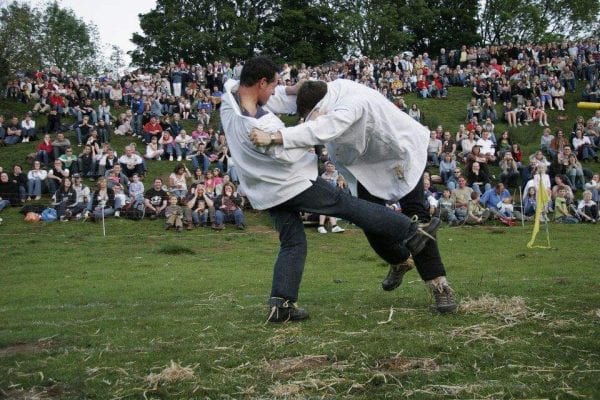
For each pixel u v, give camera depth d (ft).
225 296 22.53
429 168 69.15
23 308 21.94
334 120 14.21
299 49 157.58
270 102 16.28
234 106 14.74
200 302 20.33
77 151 71.00
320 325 14.65
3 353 13.25
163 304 20.17
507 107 86.74
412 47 180.14
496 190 57.41
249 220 55.77
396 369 11.41
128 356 12.62
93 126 74.59
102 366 12.01
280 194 14.60
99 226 52.39
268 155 14.33
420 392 10.25
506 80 95.76
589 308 15.70
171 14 157.17
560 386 10.39
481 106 87.61
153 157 70.03
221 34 156.04
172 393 10.61
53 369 11.89
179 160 69.77
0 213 55.36
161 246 45.55
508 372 11.13
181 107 83.20
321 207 14.71
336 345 12.84
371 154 15.72
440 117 88.33
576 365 11.35
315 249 44.86
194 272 35.12
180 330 14.71
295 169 14.52
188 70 93.91
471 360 11.77
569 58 105.50
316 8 159.84
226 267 37.27
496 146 73.72
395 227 15.02
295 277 15.17
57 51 184.03
